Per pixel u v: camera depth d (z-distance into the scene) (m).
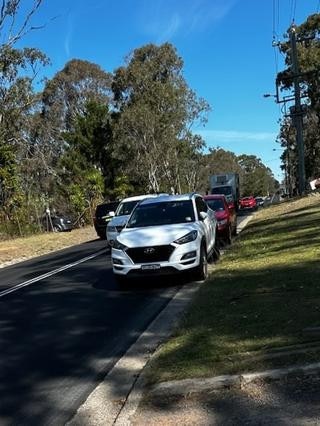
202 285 10.41
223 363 5.69
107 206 28.19
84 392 5.99
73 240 28.84
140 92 62.47
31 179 47.00
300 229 17.12
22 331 8.87
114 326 8.68
